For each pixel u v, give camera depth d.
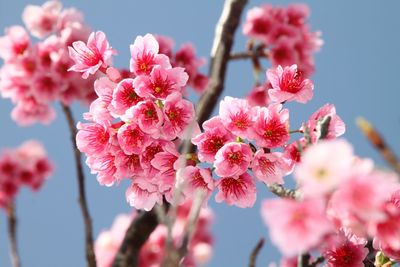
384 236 0.84
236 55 1.32
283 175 0.95
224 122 0.95
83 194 0.99
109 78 0.98
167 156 0.96
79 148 0.97
